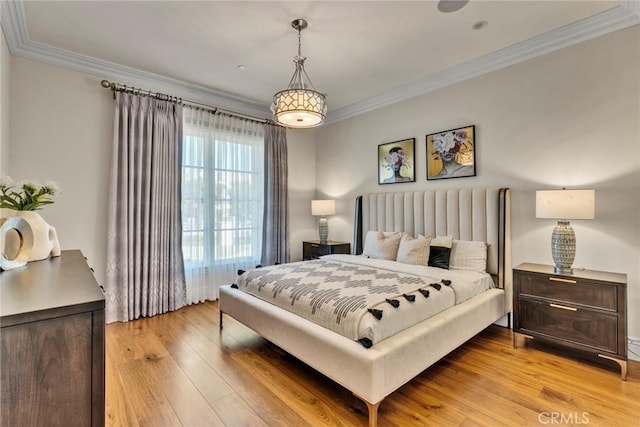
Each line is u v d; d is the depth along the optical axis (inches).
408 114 159.8
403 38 112.2
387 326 74.9
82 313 34.8
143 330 121.5
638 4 91.9
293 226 202.5
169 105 144.6
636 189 97.7
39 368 32.4
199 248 156.6
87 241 127.5
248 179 176.2
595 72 104.3
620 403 75.3
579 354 101.7
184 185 152.3
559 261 102.7
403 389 81.9
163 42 113.4
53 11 94.3
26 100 114.7
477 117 133.8
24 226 61.4
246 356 100.6
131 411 73.0
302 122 105.9
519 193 122.1
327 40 113.1
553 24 104.7
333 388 82.9
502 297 119.0
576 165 108.7
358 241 178.5
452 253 129.9
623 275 95.3
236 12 96.0
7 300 35.5
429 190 149.3
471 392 80.4
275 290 100.8
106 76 131.6
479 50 121.6
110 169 130.3
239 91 160.7
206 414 72.2
